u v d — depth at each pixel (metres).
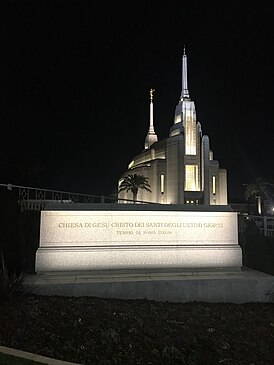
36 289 6.91
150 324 5.84
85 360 4.56
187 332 5.66
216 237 9.27
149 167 77.06
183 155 73.38
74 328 5.43
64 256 8.35
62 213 8.62
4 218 8.40
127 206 9.02
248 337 5.69
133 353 4.87
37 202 12.16
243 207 76.38
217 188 77.06
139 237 8.91
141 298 7.23
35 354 4.44
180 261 8.84
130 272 8.42
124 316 6.06
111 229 8.80
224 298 7.50
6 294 6.16
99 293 7.10
